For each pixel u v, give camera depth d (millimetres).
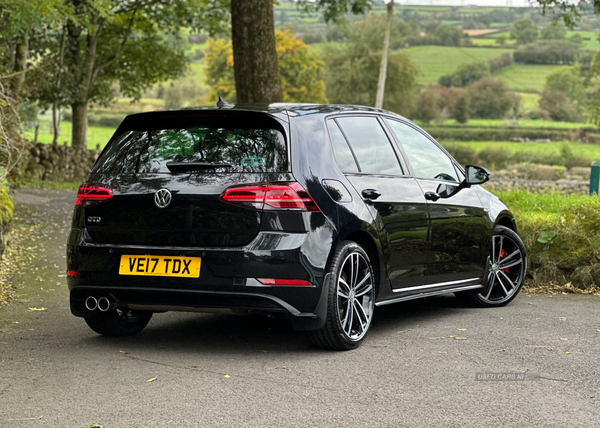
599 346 4988
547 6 17844
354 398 3779
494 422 3404
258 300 4449
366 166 5223
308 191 4566
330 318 4676
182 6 33469
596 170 11367
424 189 5699
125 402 3703
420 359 4621
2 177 7863
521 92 117188
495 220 6574
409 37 131875
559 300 7004
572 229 7656
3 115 7957
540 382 4094
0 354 4723
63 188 27078
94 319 5195
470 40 134375
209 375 4230
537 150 103938
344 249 4773
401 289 5453
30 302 6562
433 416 3488
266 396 3811
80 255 4809
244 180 4520
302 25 146625
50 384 4031
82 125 34188
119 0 33219
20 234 11422
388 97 90188
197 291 4500
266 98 12773
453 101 114000
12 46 15344
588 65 122500
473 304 6691
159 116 4910
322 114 5070
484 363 4516
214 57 83250
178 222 4582
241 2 12727
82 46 33312
